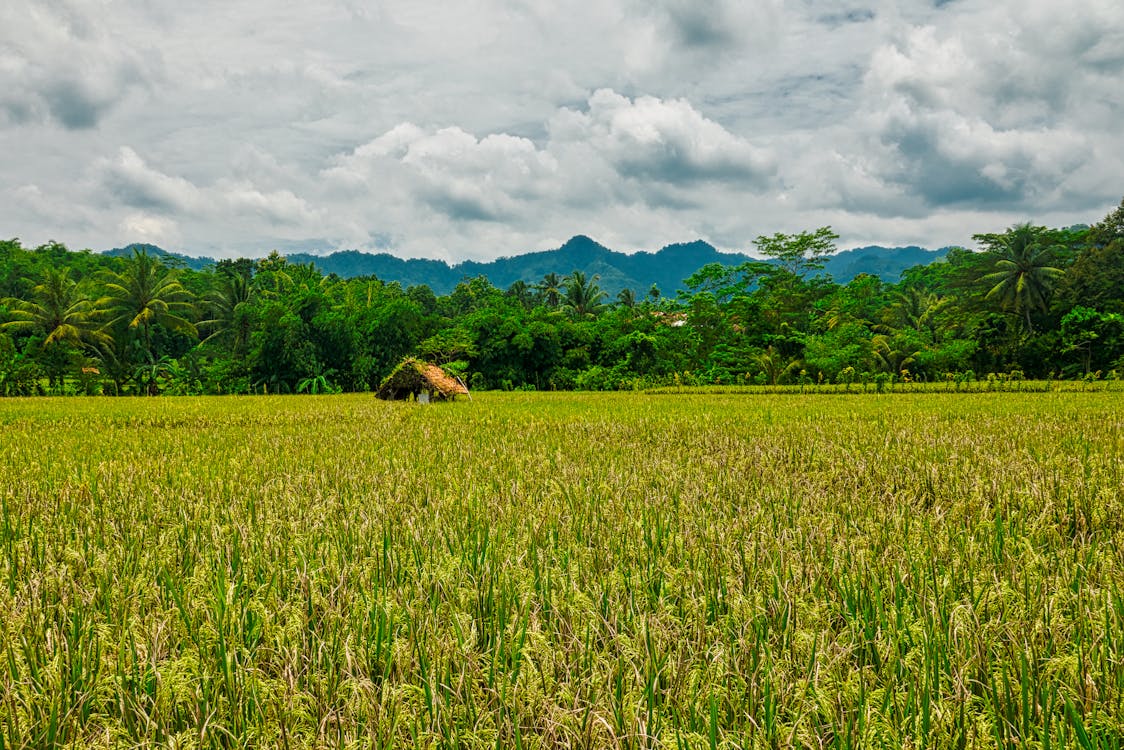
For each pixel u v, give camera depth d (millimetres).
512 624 2562
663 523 4277
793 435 9805
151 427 12836
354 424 13203
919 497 5309
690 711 2064
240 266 71875
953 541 3732
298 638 2516
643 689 2135
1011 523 4125
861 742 1867
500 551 3574
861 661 2408
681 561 3406
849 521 4277
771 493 5215
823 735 1996
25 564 3457
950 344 37000
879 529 4012
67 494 5398
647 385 37438
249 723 2059
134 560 3486
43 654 2402
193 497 5289
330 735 1979
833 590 3000
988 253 44094
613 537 3885
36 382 35688
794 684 2143
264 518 4359
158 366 43031
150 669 2229
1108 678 2145
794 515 4480
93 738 1995
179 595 2889
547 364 43375
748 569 3219
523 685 2148
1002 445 8367
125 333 43500
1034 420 12148
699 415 14250
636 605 2783
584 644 2424
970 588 2861
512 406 19109
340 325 41906
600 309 61719
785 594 2812
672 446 8789
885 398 21875
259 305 44531
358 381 42094
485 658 2371
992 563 3307
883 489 5570
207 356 51125
